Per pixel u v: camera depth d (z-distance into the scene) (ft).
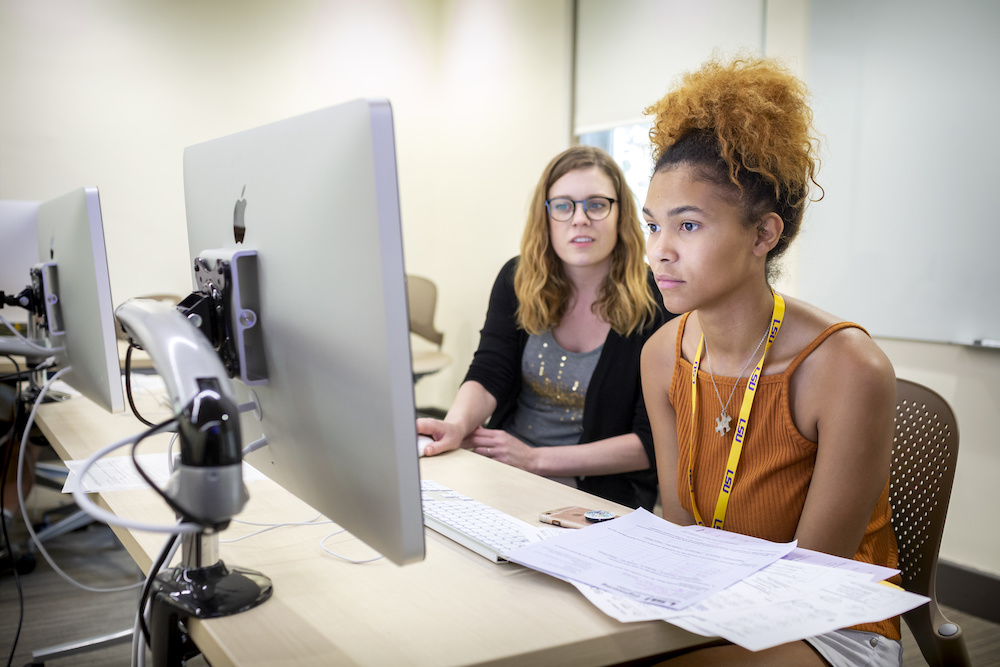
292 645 2.18
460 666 2.07
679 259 3.08
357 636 2.24
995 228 7.70
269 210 2.47
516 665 2.14
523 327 6.03
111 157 13.84
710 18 10.80
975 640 7.45
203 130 14.60
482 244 15.97
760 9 10.04
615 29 12.59
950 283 8.11
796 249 9.60
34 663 5.93
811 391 3.14
